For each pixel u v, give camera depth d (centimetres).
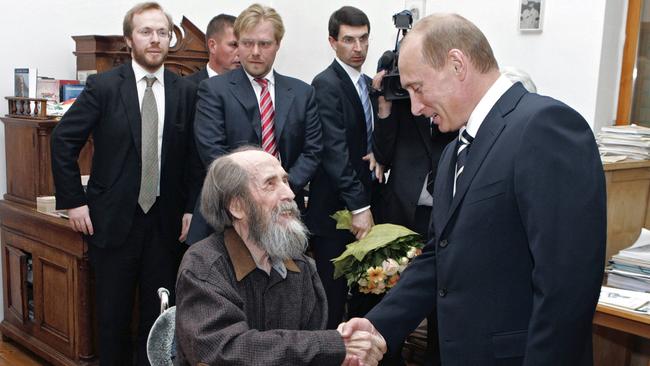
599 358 276
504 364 136
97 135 287
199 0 455
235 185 161
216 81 283
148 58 286
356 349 163
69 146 282
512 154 133
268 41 277
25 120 333
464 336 140
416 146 269
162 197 294
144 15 284
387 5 417
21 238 345
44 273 332
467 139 145
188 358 150
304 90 293
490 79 143
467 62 139
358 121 303
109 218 283
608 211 259
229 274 161
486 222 136
